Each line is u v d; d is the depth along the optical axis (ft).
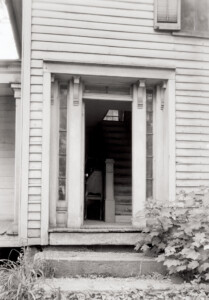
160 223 20.76
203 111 24.09
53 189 22.97
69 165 23.13
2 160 29.22
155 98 24.63
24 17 22.74
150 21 23.93
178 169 23.56
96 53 23.16
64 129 23.57
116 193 31.35
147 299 17.22
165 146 23.94
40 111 22.45
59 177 23.32
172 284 18.84
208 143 24.02
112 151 35.17
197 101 24.06
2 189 29.04
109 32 23.41
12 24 31.32
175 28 23.84
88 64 22.97
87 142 37.86
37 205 22.07
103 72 23.12
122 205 29.86
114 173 32.96
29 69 22.49
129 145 35.83
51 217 22.77
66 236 21.90
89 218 31.04
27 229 21.90
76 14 23.20
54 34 22.90
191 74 24.11
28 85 22.41
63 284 18.45
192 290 17.93
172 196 23.26
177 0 24.03
